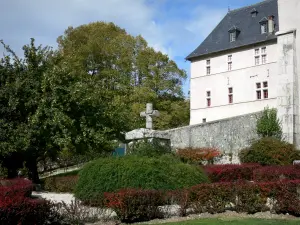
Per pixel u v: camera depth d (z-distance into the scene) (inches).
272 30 1299.2
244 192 382.3
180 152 974.4
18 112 669.9
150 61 1430.9
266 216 366.9
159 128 1368.1
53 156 764.6
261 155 917.2
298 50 1088.8
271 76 1272.1
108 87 1378.0
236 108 1354.6
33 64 697.0
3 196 326.6
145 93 1352.1
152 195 363.3
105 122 722.2
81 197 444.5
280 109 1080.8
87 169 463.2
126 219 350.9
